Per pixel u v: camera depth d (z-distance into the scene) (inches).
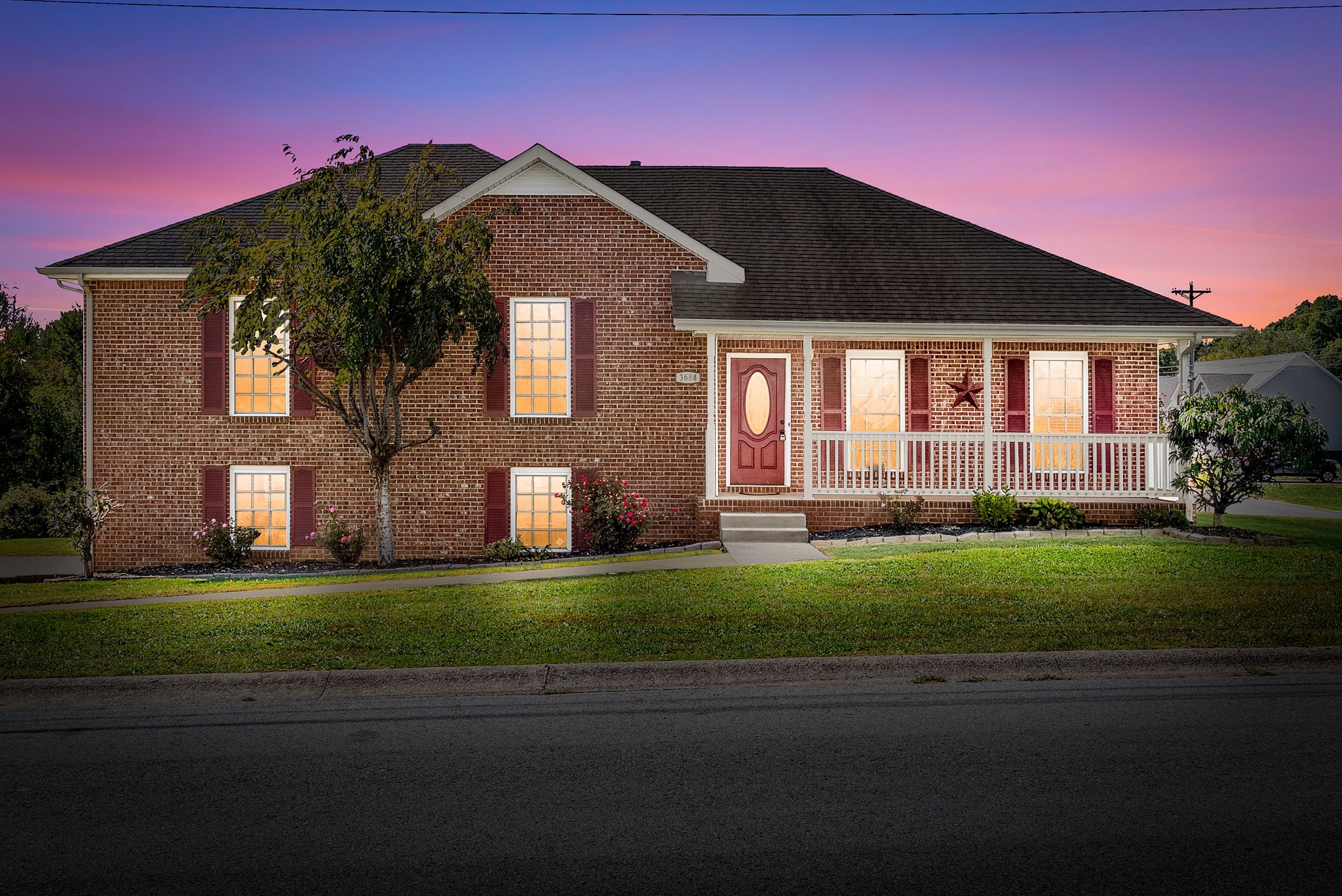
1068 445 657.0
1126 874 164.1
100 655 313.6
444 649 317.4
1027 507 625.3
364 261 534.3
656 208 798.5
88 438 663.8
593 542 634.8
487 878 163.9
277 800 198.7
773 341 701.3
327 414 666.8
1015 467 681.0
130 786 206.8
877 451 698.8
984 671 297.6
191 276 571.8
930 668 297.1
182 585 517.7
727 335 674.2
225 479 666.8
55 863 170.7
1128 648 305.7
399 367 661.3
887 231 773.3
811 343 689.6
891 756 221.6
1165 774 209.5
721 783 206.2
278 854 173.6
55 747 232.4
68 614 398.0
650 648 315.3
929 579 435.8
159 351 666.2
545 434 669.9
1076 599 387.2
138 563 666.2
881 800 195.9
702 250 681.6
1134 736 235.1
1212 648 304.0
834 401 701.9
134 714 260.5
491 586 457.1
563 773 212.7
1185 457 624.4
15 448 1192.8
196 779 210.5
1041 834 179.8
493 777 210.2
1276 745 228.1
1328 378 2294.5
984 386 663.1
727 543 599.8
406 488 666.2
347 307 534.3
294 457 666.8
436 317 562.9
